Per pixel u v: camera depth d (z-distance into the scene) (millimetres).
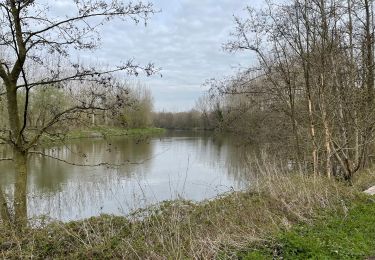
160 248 6250
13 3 8438
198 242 6137
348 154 13578
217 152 31266
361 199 9117
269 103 15195
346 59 13188
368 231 6895
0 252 6480
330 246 6035
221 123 18062
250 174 13086
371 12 14672
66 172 20812
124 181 18078
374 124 12742
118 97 9797
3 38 8773
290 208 7949
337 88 12578
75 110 9648
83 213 12039
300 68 13633
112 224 7660
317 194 8844
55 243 6863
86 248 6449
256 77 14828
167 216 7980
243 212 8062
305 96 14102
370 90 13617
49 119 10781
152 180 18250
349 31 14008
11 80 9320
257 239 6234
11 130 9430
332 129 13039
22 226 7531
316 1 12211
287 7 13055
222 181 17203
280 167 14102
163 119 88062
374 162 17438
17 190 9188
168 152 31766
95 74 9430
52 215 11609
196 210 8586
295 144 14969
